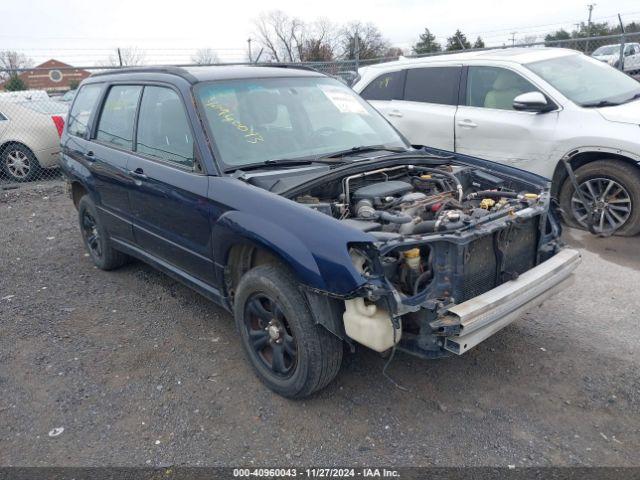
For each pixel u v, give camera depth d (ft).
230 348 13.07
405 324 9.97
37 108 33.27
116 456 9.62
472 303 9.60
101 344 13.39
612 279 16.29
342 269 9.09
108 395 11.35
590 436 9.85
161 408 10.90
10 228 23.80
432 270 9.82
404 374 11.80
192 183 12.08
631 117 18.44
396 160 12.82
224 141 12.39
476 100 22.11
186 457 9.57
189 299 15.80
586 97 20.06
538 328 13.64
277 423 10.37
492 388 11.28
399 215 10.67
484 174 13.66
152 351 13.01
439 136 23.04
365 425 10.25
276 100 13.92
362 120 14.99
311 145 13.44
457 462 9.29
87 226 18.44
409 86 24.35
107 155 15.53
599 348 12.66
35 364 12.55
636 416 10.36
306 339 9.98
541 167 20.22
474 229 9.99
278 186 11.17
